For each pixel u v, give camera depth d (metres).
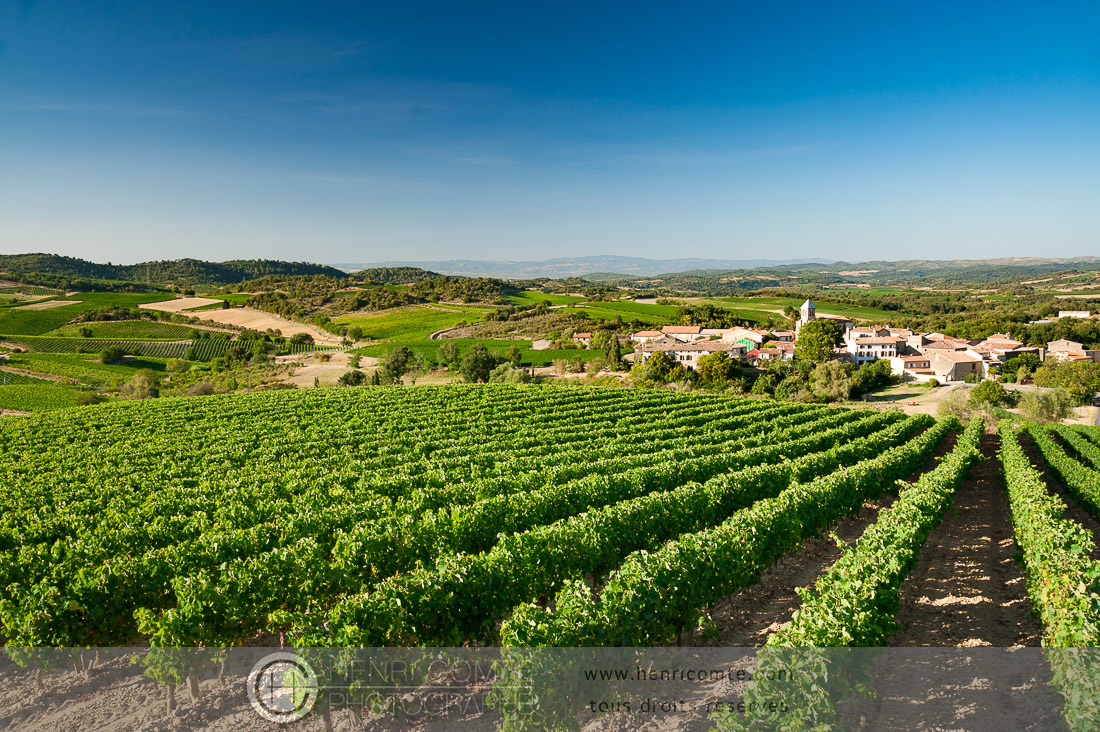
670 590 9.52
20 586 10.50
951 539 16.34
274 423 37.38
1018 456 24.81
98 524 15.49
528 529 15.05
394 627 8.73
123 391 72.19
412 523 13.34
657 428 37.12
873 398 69.62
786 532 13.62
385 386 64.56
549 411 43.75
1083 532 11.53
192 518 15.13
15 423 38.44
